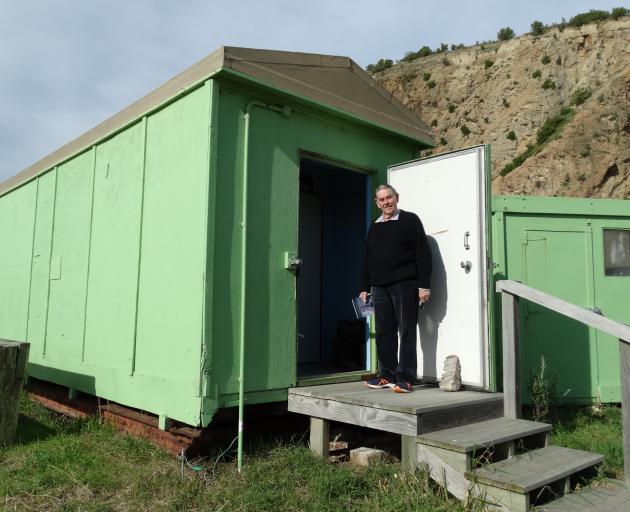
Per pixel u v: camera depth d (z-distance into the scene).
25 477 3.42
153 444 4.11
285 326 4.21
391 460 3.75
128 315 4.53
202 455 3.85
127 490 3.23
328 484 3.16
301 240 6.07
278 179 4.27
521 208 5.81
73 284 5.53
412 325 4.01
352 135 4.91
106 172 5.14
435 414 3.34
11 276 7.16
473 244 4.16
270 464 3.60
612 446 3.96
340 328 5.86
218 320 3.75
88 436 4.39
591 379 5.76
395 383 4.11
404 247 4.05
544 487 2.92
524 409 5.47
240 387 3.76
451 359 4.10
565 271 5.87
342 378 4.57
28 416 5.31
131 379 4.37
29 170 6.92
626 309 5.99
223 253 3.83
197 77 3.99
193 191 3.92
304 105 4.46
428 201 4.54
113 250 4.88
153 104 4.48
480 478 2.89
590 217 6.01
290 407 4.11
